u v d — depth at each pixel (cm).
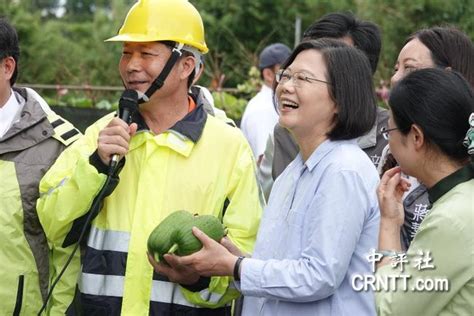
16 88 470
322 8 1489
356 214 356
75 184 403
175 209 411
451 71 346
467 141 333
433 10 1380
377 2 1407
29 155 445
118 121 404
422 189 429
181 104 428
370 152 472
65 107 788
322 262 352
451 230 328
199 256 377
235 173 423
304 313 366
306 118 374
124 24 427
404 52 458
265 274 364
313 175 371
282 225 377
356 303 361
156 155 417
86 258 414
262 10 1483
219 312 422
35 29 1611
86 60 1609
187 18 424
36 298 441
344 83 372
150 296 406
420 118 339
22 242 437
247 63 1402
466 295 329
